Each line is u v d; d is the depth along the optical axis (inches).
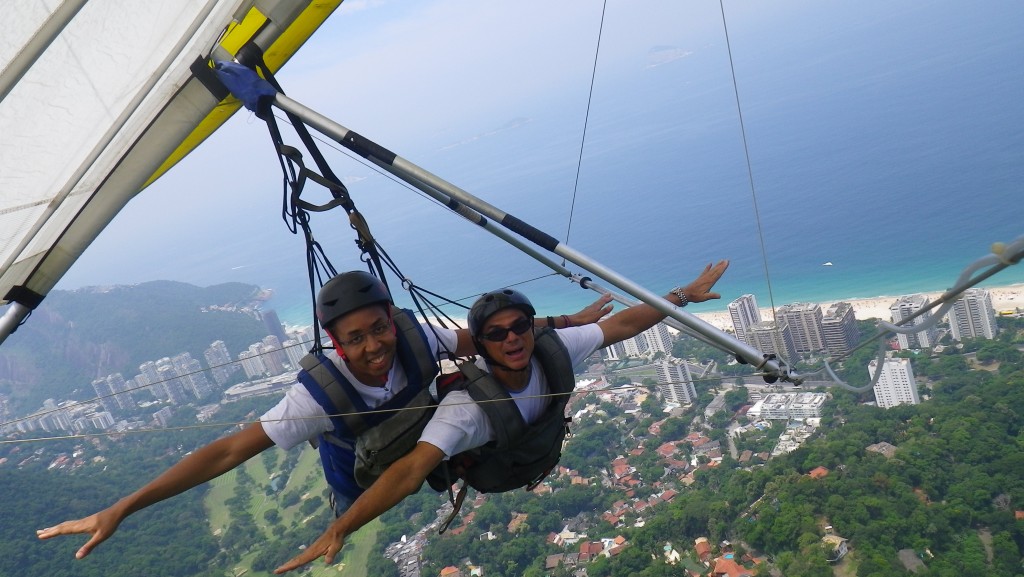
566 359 175.0
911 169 5000.0
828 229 4443.9
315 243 193.6
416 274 5821.9
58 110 143.6
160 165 170.7
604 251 5467.5
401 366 164.9
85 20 134.6
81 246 172.4
